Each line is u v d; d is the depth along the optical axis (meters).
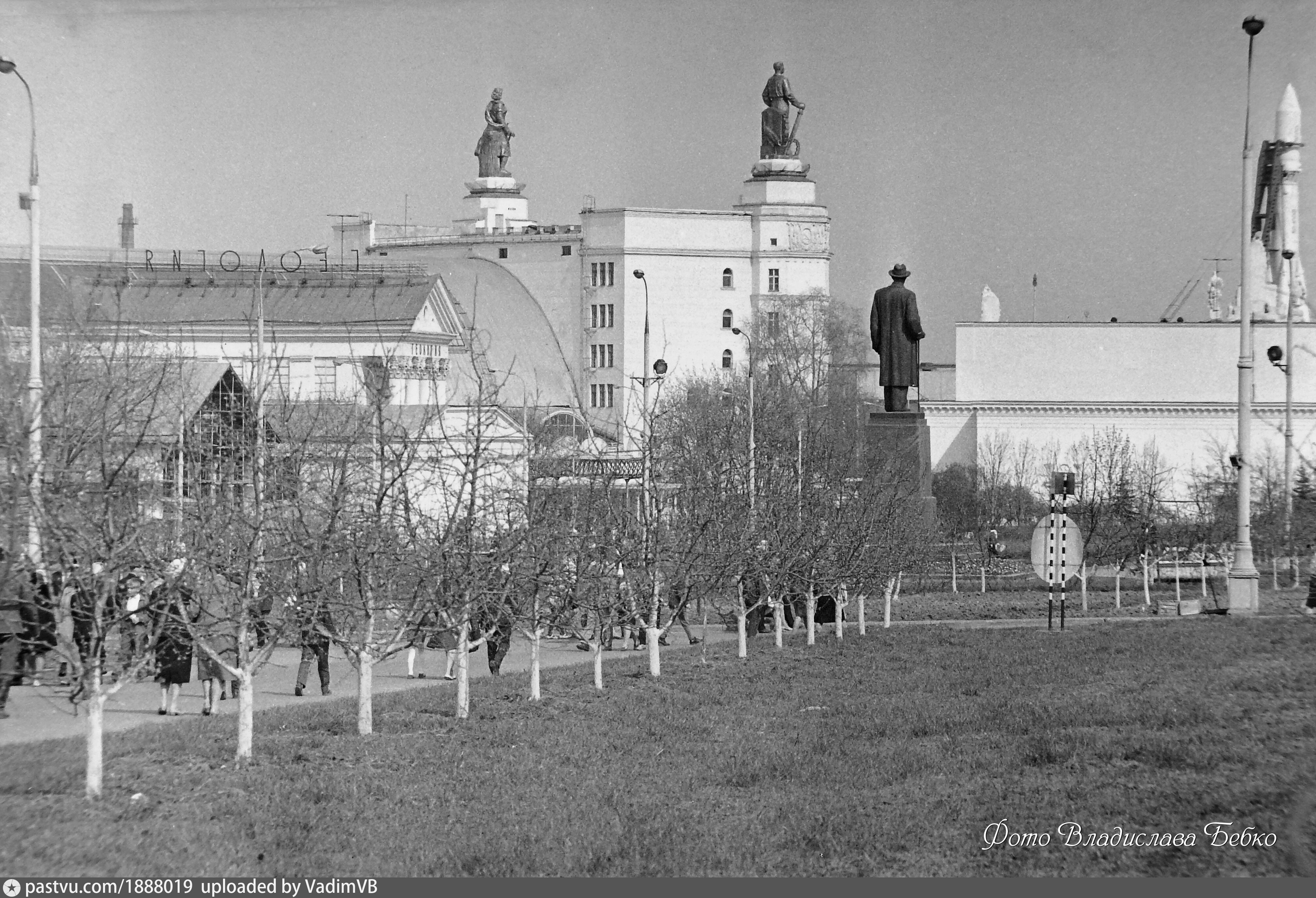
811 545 60.47
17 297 87.00
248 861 23.34
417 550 37.44
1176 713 34.00
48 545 29.45
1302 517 78.25
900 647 55.97
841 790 28.75
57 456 36.22
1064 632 58.62
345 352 118.81
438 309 124.88
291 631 33.31
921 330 96.06
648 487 53.25
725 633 72.31
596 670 45.81
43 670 35.69
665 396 155.75
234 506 34.31
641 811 26.92
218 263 125.56
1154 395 199.75
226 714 38.94
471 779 29.64
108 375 48.41
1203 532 92.56
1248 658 44.00
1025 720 35.09
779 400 111.31
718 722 37.69
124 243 136.50
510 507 44.12
